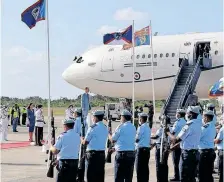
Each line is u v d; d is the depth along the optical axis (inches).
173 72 1612.9
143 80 1678.2
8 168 768.3
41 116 1170.6
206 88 1611.7
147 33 1206.3
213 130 552.1
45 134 1550.2
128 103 1929.1
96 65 1775.3
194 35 1628.9
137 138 586.6
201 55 1593.3
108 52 1771.7
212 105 655.8
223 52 1557.6
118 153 527.2
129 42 1155.3
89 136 512.7
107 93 1820.9
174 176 676.1
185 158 522.0
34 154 968.3
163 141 601.6
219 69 1557.6
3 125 1290.6
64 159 448.8
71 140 449.7
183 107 1317.7
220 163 558.3
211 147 550.6
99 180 518.3
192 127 517.0
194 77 1413.6
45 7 789.9
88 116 797.2
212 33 1615.4
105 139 519.8
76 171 458.3
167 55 1622.8
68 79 1865.2
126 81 1717.5
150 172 755.4
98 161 514.6
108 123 652.7
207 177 555.8
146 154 590.9
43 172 723.4
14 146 1143.6
